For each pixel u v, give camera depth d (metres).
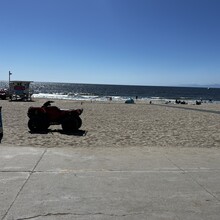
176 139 12.59
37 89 146.38
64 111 14.40
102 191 5.68
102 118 21.03
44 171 6.86
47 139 11.98
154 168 7.29
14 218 4.55
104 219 4.56
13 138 12.00
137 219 4.59
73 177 6.47
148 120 20.30
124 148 9.80
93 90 145.88
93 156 8.43
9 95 46.97
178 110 30.95
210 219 4.64
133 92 132.25
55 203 5.11
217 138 13.03
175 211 4.89
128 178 6.48
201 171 7.10
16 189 5.71
